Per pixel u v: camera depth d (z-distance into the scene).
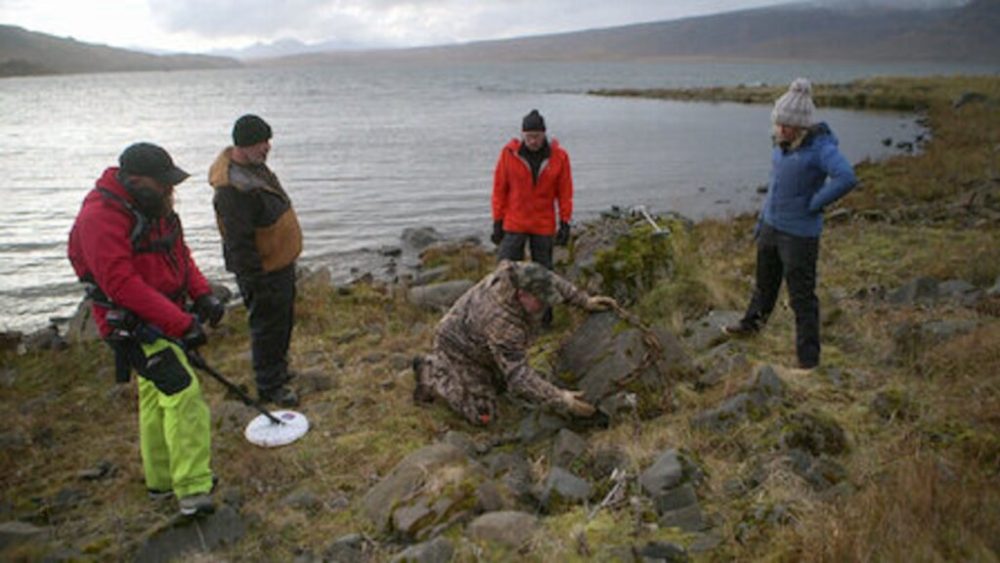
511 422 4.94
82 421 5.39
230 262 4.88
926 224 10.39
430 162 26.33
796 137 4.89
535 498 3.92
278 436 4.74
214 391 5.79
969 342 4.99
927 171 16.16
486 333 4.61
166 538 3.65
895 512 3.09
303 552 3.58
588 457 4.21
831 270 8.01
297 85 141.00
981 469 3.63
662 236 6.86
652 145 29.08
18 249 13.82
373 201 19.00
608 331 4.93
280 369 5.39
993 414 4.11
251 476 4.36
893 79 61.25
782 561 3.06
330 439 4.79
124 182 3.58
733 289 7.15
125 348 3.70
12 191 20.92
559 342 5.94
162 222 3.82
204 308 4.16
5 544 3.73
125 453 4.81
